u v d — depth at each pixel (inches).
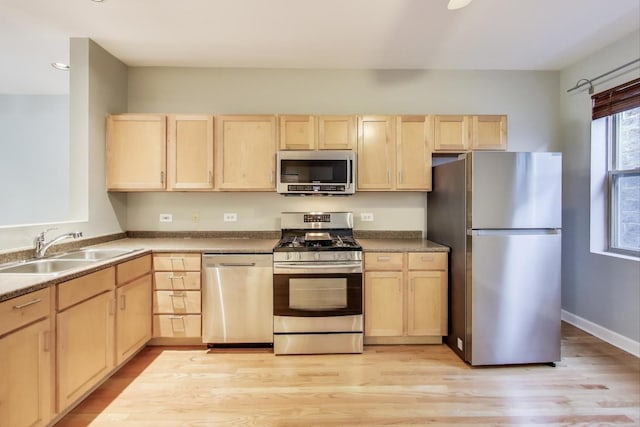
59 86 146.5
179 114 117.1
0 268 75.7
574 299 126.5
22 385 57.9
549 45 112.0
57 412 65.9
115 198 121.3
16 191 156.1
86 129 106.3
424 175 119.9
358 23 97.5
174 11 90.8
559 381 88.4
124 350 89.9
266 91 130.2
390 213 132.0
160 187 116.0
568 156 129.1
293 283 104.3
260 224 130.5
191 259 105.4
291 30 101.3
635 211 109.0
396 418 73.4
